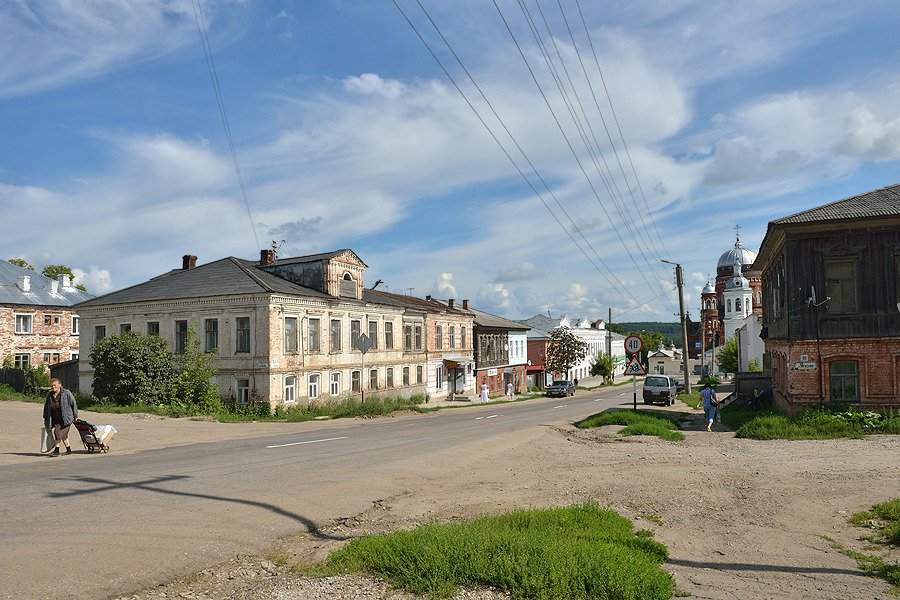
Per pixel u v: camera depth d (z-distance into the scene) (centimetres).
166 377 2927
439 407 4016
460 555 652
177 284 3481
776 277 2714
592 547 701
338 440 1892
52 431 1478
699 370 10262
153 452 1544
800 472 1297
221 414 2791
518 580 617
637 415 2319
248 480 1146
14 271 5238
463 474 1289
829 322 2172
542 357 7906
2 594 570
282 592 605
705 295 10256
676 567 754
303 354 3244
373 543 715
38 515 848
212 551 730
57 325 5200
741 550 821
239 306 3094
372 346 3934
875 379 2117
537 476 1272
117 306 3444
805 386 2175
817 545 842
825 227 2189
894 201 2230
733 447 1684
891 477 1236
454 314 5275
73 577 623
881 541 856
